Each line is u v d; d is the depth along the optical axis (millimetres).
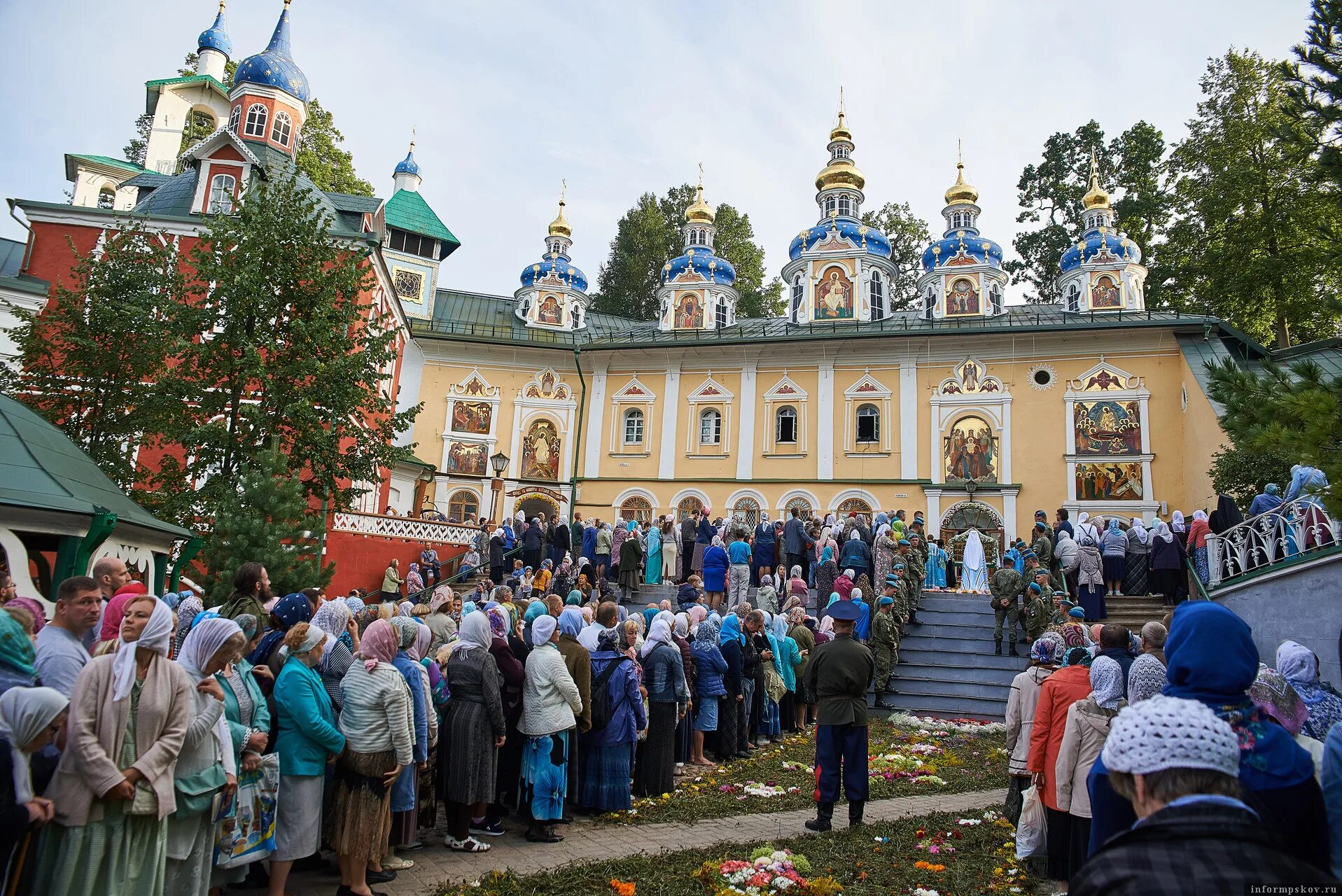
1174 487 31859
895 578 17719
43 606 9047
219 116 45281
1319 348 29406
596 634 10133
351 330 20156
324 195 32281
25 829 4141
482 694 8078
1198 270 38562
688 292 41250
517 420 38969
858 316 38750
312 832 6402
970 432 34594
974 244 38750
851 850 8109
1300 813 3656
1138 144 47469
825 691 9086
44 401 19031
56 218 29422
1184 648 4047
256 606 7395
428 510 31984
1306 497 13570
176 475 17891
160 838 4871
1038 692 7938
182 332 18547
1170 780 2658
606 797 9398
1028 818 7449
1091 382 33562
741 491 36500
